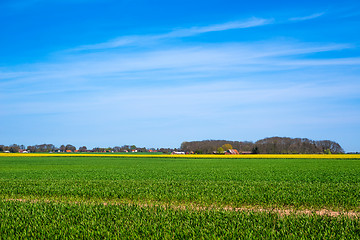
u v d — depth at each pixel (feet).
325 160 227.40
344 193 59.26
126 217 38.40
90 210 41.91
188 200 54.39
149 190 64.75
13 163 205.16
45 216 39.06
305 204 50.44
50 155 364.17
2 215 40.24
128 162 213.66
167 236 30.42
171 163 197.06
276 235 30.63
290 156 290.76
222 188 67.26
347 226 33.40
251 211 43.60
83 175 111.04
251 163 192.34
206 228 33.40
